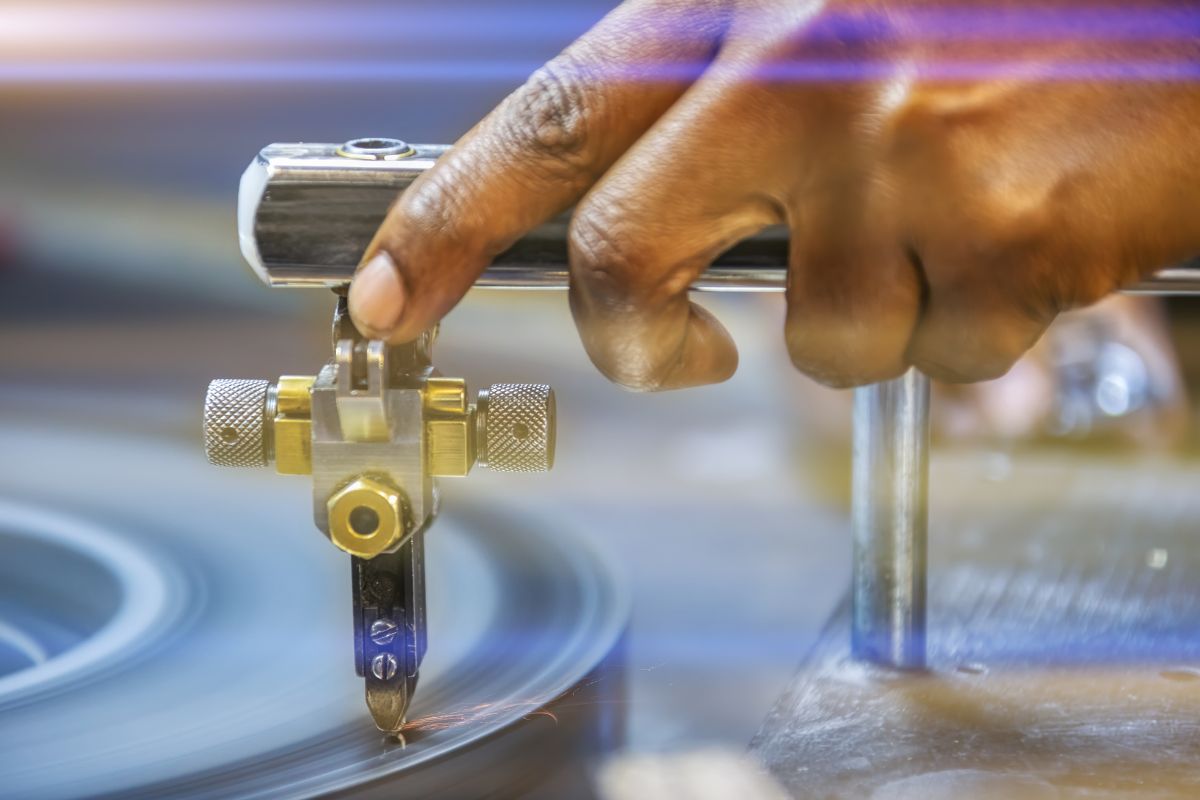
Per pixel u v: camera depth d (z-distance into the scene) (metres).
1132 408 0.97
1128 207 0.50
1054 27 0.50
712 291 0.54
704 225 0.50
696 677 0.65
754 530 0.92
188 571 0.71
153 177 1.92
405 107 2.08
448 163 0.51
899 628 0.60
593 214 0.50
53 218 1.80
